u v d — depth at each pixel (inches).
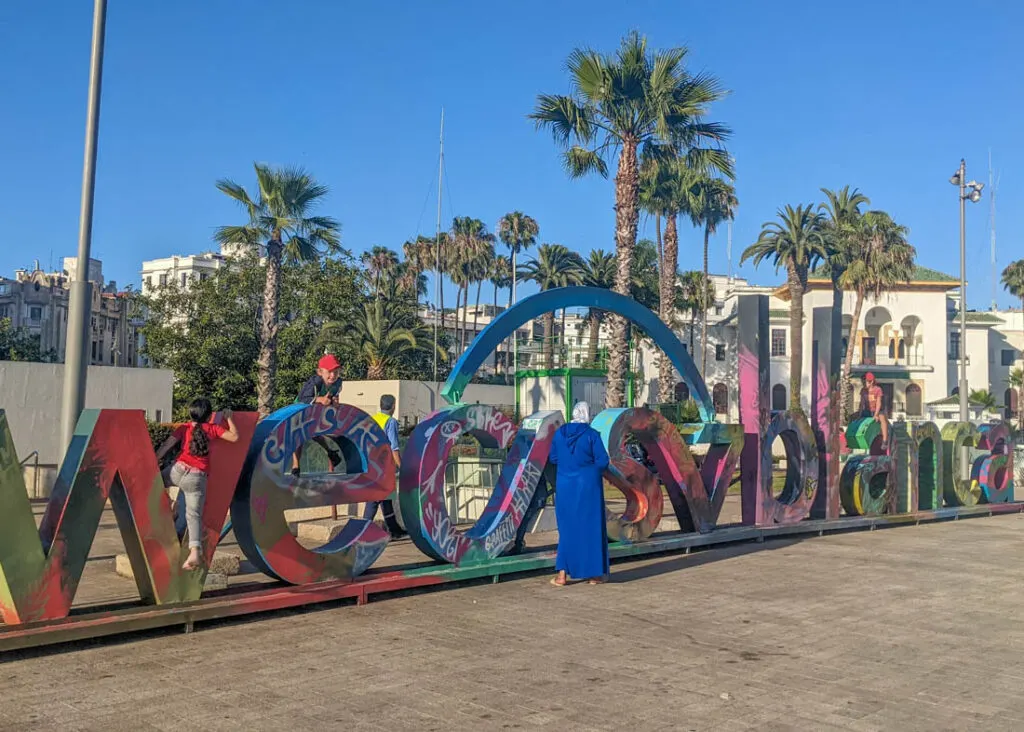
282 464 309.6
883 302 2495.1
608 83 971.9
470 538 369.4
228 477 293.6
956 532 571.2
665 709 211.3
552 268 2536.9
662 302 1609.3
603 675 238.2
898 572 413.4
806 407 2434.8
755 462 511.8
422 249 2923.2
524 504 396.5
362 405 1327.5
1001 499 705.6
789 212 1977.1
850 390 2096.5
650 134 1014.4
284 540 309.6
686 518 481.7
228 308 1451.8
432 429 356.8
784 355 2471.7
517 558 387.5
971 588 377.1
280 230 1198.3
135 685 221.5
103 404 962.1
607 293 465.1
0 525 242.5
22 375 839.7
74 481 258.1
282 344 1457.9
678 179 1544.0
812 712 211.6
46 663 239.0
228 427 291.4
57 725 191.6
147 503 274.4
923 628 301.4
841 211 2090.3
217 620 290.4
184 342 1413.6
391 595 340.2
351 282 1533.0
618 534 427.8
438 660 249.8
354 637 274.4
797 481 541.6
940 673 247.0
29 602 247.4
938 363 2486.5
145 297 1486.2
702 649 267.7
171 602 278.5
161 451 285.7
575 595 347.9
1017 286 3075.8
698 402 509.4
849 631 295.0
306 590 308.8
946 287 2485.2
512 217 2861.7
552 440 394.0
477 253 2864.2
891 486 599.8
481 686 226.2
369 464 341.1
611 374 1079.6
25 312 2792.8
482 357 396.5
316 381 389.7
